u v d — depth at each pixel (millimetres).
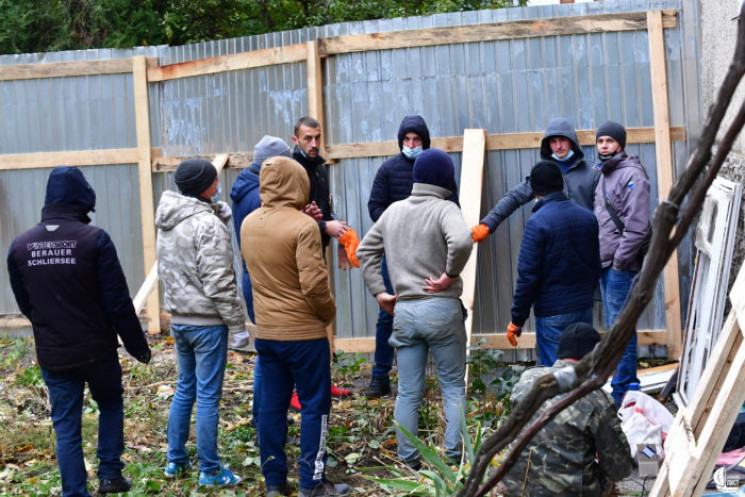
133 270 9047
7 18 12180
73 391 4773
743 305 3205
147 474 5258
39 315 4695
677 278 7176
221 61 8391
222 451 5805
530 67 7418
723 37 6078
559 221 5289
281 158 4918
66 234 4691
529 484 3639
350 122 7789
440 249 5301
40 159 9070
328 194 6672
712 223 5891
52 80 9047
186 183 5148
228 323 5113
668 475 3301
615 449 3607
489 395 6703
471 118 7539
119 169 8984
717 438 2984
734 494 4383
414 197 5367
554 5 7344
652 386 6527
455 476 4082
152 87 8898
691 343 6020
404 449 5371
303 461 4953
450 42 7516
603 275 6406
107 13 12281
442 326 5242
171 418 5348
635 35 7246
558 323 5340
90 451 5906
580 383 1455
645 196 6121
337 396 6926
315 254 4789
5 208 9195
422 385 5418
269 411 5023
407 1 13273
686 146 7164
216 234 5066
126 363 7980
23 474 5508
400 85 7652
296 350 4863
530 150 7461
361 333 7855
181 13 12398
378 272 5629
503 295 7539
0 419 6453
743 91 5750
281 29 13281
